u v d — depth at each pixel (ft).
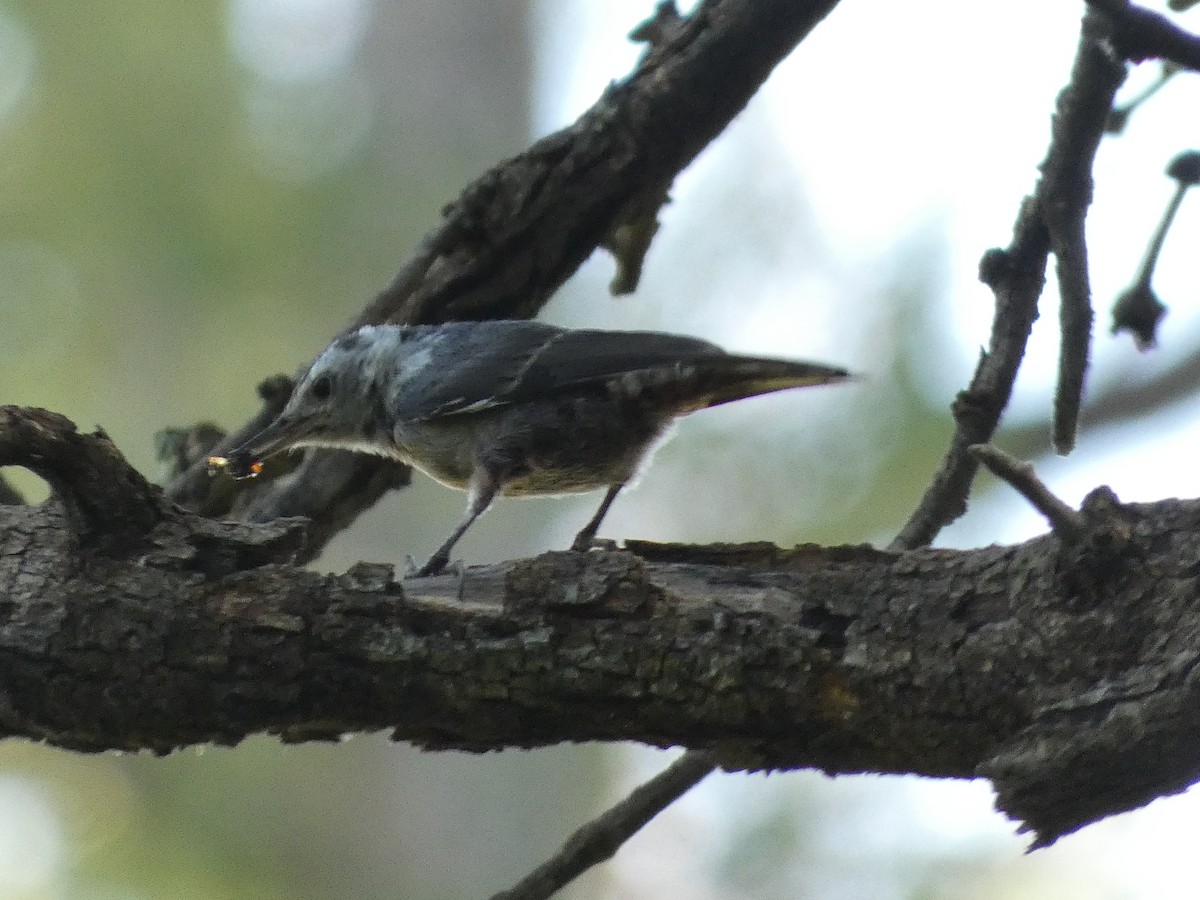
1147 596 20.44
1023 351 26.81
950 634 21.33
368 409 35.83
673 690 21.94
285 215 60.39
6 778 54.44
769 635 21.72
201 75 59.47
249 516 35.76
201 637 22.34
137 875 53.06
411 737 23.13
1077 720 19.31
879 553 22.45
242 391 58.18
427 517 63.41
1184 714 18.81
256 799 55.62
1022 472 20.54
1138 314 29.45
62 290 57.77
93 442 22.20
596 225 33.53
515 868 58.13
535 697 22.26
